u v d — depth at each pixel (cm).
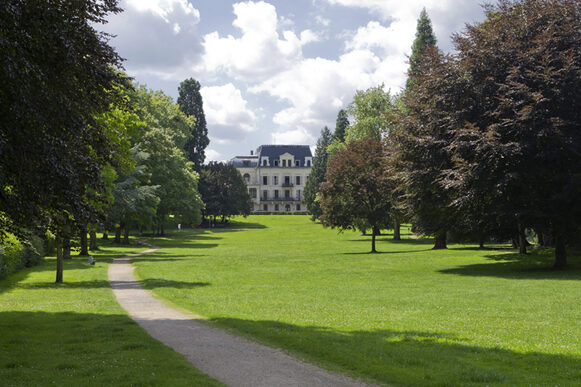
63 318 1480
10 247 2620
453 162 3041
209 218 11850
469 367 912
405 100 3391
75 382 796
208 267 3494
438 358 986
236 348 1091
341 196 4800
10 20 932
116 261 3975
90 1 1241
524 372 886
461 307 1711
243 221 12181
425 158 3133
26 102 943
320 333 1248
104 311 1644
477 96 2941
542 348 1071
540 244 4228
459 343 1130
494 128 2678
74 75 1186
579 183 2591
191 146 10869
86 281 2631
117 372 858
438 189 3112
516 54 2848
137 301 1933
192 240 7300
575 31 2780
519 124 2633
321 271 3197
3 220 1262
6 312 1616
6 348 1067
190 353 1045
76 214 1155
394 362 955
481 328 1322
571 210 2733
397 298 1992
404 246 5462
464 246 5122
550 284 2247
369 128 6675
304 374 882
